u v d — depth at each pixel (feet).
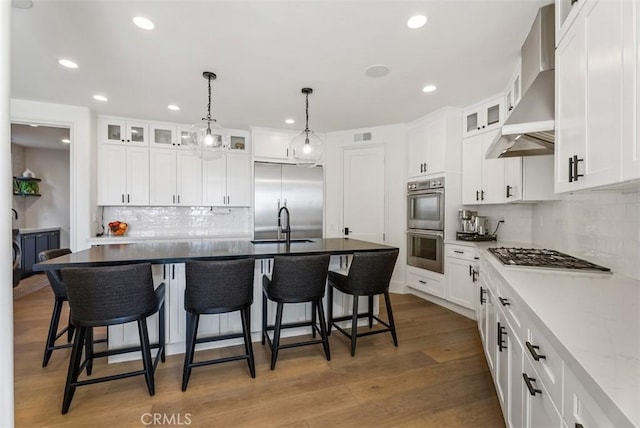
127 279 6.08
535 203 10.07
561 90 5.18
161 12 6.53
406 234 14.65
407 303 13.16
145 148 14.62
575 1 4.78
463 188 12.49
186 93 11.09
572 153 4.76
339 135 16.29
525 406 4.29
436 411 6.14
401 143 14.75
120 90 10.81
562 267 6.16
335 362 8.07
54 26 7.01
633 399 2.05
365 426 5.70
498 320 6.14
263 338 9.08
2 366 3.06
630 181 3.42
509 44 7.79
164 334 7.91
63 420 5.78
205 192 15.66
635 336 3.04
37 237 17.88
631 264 5.33
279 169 15.93
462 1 6.22
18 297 13.62
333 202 16.49
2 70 3.05
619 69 3.51
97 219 13.89
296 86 10.43
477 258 10.19
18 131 16.11
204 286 6.79
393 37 7.49
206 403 6.31
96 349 8.82
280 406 6.24
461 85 10.33
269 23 6.93
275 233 15.79
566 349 2.80
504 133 6.00
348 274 8.68
